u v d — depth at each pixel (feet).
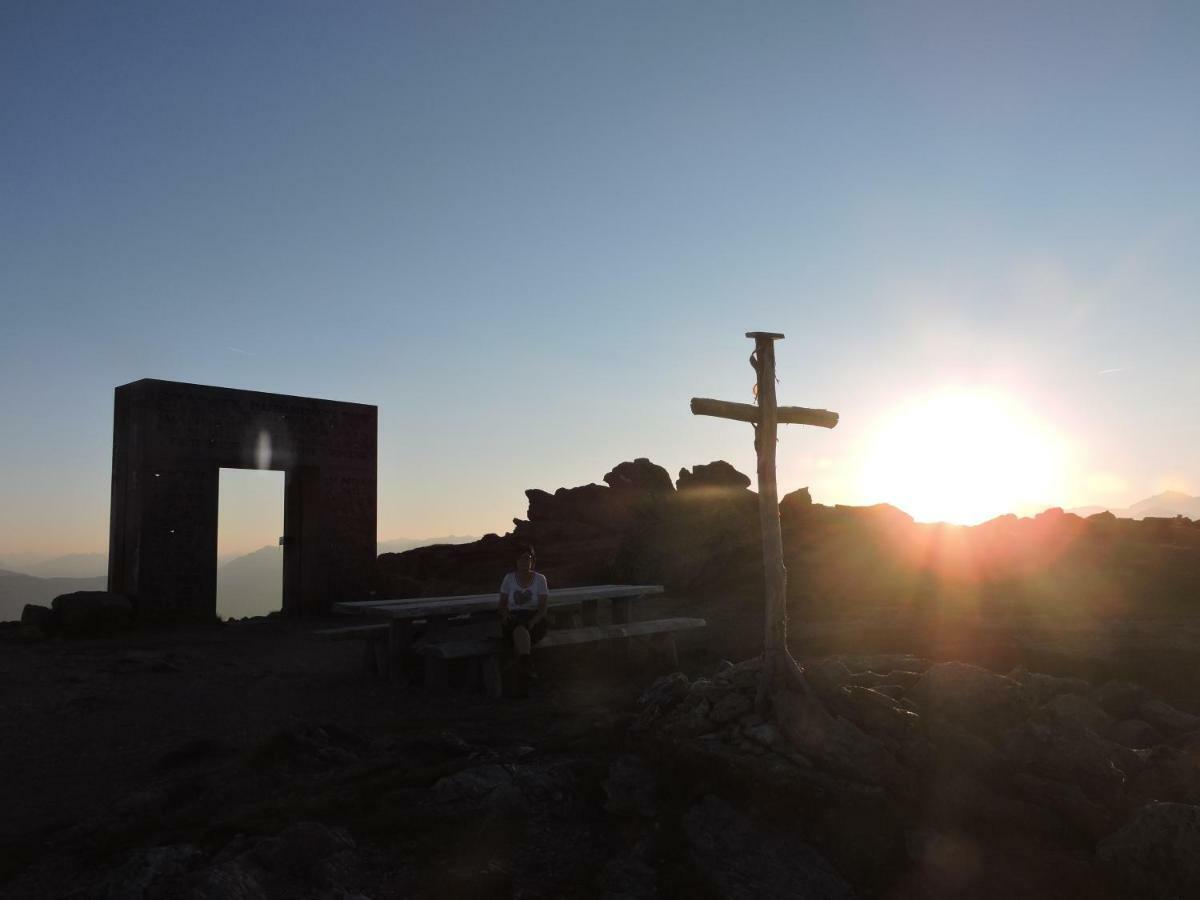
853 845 17.33
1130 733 21.29
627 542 67.87
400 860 17.37
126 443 63.16
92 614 56.90
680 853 17.47
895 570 59.21
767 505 23.09
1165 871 15.56
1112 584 51.42
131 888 15.30
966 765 19.38
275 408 68.69
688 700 23.31
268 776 22.75
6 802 21.84
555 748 24.30
